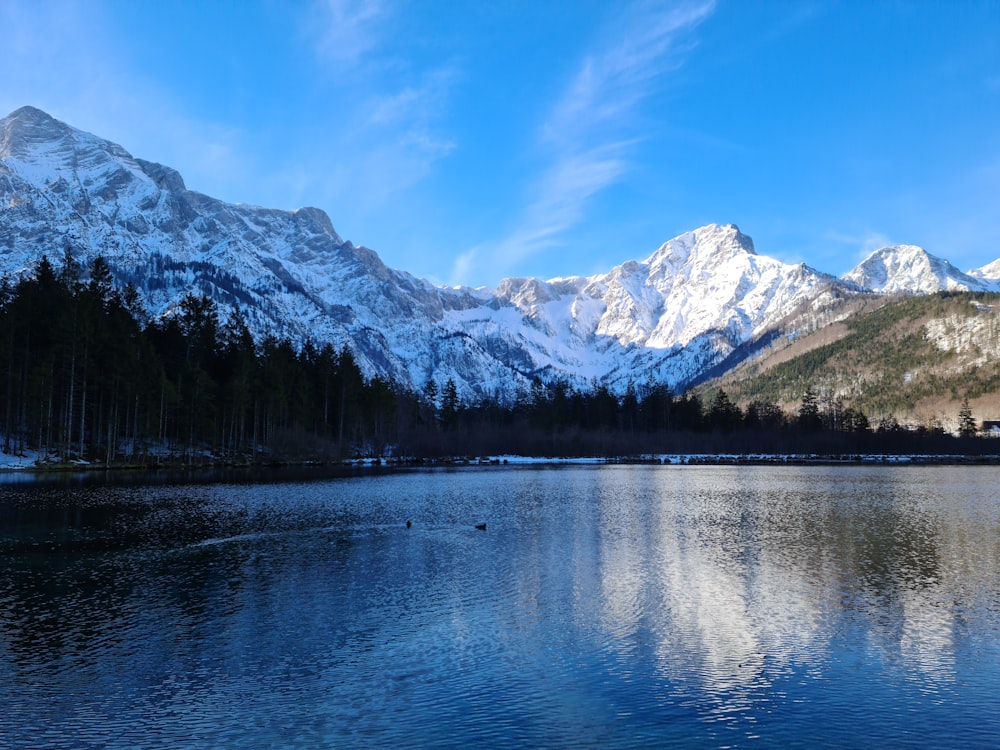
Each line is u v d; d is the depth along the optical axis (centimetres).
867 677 2217
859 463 18738
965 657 2397
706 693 2081
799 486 9744
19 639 2531
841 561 4000
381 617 2827
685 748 1742
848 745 1767
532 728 1842
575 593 3231
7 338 8981
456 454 19200
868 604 3061
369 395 17025
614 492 8550
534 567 3800
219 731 1827
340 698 2030
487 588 3319
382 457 17262
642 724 1877
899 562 3978
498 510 6400
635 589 3312
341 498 7212
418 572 3662
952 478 11719
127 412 10994
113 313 11556
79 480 8188
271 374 13325
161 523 5166
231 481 8875
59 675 2198
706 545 4525
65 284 10994
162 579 3456
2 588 3259
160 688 2102
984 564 3919
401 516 5850
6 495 6600
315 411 15212
